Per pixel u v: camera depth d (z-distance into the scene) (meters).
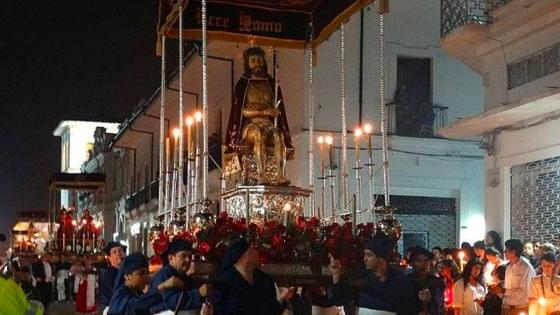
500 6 16.52
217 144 24.17
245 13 12.04
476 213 20.88
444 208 20.88
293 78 20.19
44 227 35.50
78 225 28.27
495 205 17.27
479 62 17.75
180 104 10.27
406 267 9.73
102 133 49.88
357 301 8.54
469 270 12.98
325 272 9.08
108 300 10.48
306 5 12.09
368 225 9.46
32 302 5.38
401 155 20.38
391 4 20.67
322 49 19.88
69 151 60.38
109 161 46.38
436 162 20.67
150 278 9.06
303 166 19.44
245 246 7.52
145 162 36.81
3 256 9.20
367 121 20.02
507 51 16.64
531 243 15.41
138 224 36.72
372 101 20.12
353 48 20.14
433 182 20.61
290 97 20.33
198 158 10.93
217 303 7.36
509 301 12.38
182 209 10.19
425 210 20.67
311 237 9.15
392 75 20.58
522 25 15.73
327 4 11.73
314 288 9.47
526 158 16.28
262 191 9.98
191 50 24.30
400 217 20.39
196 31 11.79
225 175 10.94
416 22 20.83
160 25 11.35
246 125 10.48
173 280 7.56
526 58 16.14
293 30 12.31
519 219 16.62
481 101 21.23
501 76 16.89
